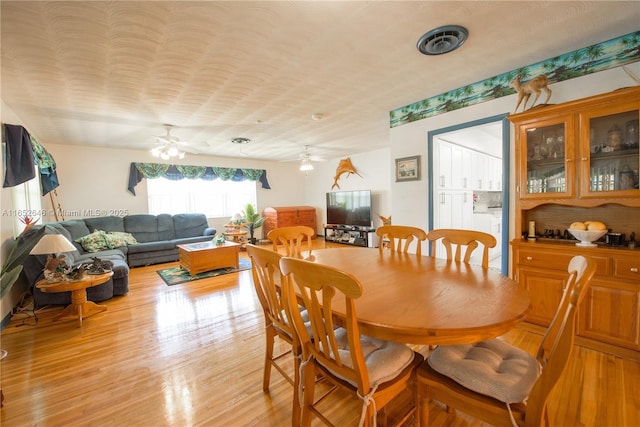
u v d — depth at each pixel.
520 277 2.35
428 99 3.19
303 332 1.26
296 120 3.93
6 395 1.71
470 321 1.00
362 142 5.52
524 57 2.30
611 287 1.94
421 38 1.98
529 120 2.29
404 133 3.47
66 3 1.51
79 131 4.23
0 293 1.93
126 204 5.83
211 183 7.04
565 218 2.39
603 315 1.97
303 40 1.97
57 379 1.85
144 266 4.97
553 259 2.17
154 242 5.23
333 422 1.47
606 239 2.09
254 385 1.78
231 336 2.43
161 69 2.32
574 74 2.22
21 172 2.87
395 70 2.47
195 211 6.81
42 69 2.25
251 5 1.59
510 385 1.03
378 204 6.56
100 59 2.12
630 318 1.88
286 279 1.25
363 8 1.65
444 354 1.25
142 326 2.63
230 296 3.42
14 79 2.41
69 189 5.23
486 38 2.01
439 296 1.25
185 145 5.21
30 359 2.09
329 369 1.21
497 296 1.24
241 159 7.37
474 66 2.44
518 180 2.39
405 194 3.51
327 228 7.28
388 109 3.54
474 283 1.42
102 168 5.55
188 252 4.22
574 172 2.09
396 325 0.99
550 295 2.20
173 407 1.59
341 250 2.45
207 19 1.70
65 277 2.73
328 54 2.17
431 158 3.22
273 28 1.82
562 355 0.89
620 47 2.03
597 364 1.86
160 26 1.75
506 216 2.65
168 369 1.96
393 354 1.24
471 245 1.87
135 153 5.89
